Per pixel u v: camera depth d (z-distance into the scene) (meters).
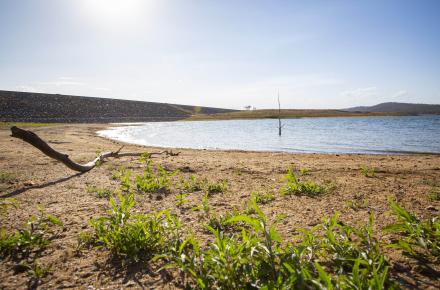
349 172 8.17
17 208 4.61
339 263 2.51
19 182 6.63
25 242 3.11
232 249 2.31
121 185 5.86
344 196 5.31
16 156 11.30
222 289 2.13
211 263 2.31
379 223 3.77
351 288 1.95
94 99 115.31
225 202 4.99
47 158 10.88
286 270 2.20
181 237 3.31
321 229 3.56
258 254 2.35
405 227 3.07
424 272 2.50
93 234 3.46
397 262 2.69
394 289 2.08
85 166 8.53
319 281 2.02
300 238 3.23
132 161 10.50
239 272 2.19
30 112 80.88
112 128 52.44
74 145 17.69
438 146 19.27
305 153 15.73
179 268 2.67
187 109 165.50
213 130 46.97
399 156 13.60
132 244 2.95
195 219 4.06
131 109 121.94
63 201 5.04
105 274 2.62
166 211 3.24
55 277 2.57
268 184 6.57
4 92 88.94
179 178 7.25
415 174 7.84
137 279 2.53
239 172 8.17
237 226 3.73
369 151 16.88
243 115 130.50
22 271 2.68
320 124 64.25
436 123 61.28
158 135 35.31
